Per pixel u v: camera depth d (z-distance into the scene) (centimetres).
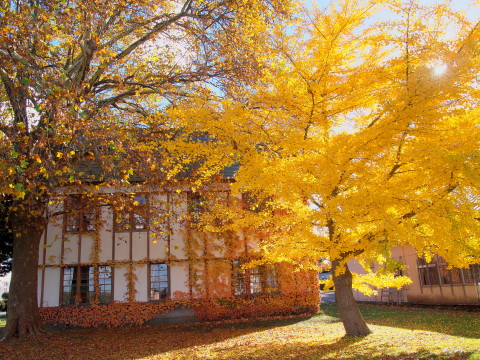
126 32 1067
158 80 1269
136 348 1041
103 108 1028
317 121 729
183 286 1588
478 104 635
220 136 764
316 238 777
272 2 1030
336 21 674
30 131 920
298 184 700
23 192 739
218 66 1184
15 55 826
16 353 994
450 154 555
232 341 1076
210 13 1132
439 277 1681
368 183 658
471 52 601
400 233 638
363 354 701
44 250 1562
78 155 1052
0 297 3300
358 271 2216
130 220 1543
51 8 819
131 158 1073
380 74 655
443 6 618
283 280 1644
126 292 1565
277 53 740
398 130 643
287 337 1066
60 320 1502
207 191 1265
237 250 1623
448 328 1022
